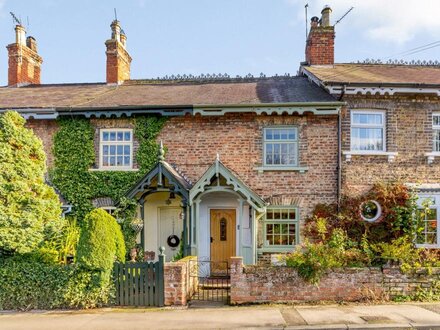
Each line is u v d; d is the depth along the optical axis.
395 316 8.39
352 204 13.24
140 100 14.65
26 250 9.80
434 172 13.71
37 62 19.78
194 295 11.03
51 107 13.92
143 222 13.33
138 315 8.93
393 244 10.93
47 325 8.29
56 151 14.24
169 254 14.12
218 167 12.36
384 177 13.62
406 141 13.78
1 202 9.88
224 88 16.38
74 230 12.07
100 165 14.23
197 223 12.61
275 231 13.67
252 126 13.92
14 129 10.38
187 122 14.16
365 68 17.22
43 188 10.74
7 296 9.65
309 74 16.17
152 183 13.16
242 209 12.88
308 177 13.66
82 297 9.62
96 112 13.91
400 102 13.87
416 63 18.44
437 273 9.88
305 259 9.91
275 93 14.94
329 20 17.30
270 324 8.04
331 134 13.71
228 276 13.32
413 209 12.89
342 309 9.01
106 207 14.13
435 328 7.72
